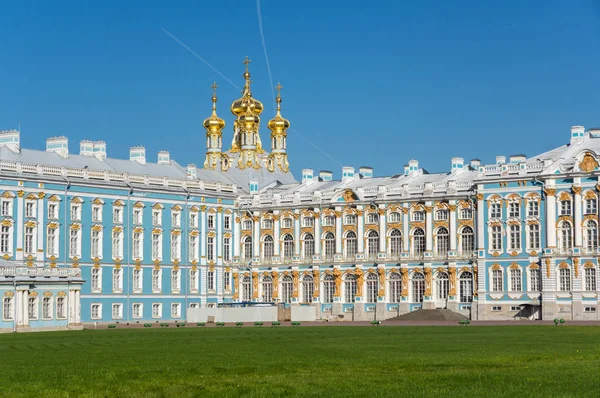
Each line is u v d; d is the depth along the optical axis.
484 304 179.62
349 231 195.62
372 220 193.62
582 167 172.12
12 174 166.62
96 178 179.00
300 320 177.88
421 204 188.12
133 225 184.12
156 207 187.88
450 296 183.38
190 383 68.00
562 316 172.12
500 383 65.19
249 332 129.62
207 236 196.75
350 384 66.38
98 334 130.62
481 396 60.34
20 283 147.88
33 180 169.50
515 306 177.00
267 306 172.75
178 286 190.75
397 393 62.03
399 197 189.88
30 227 169.12
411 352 89.00
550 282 173.50
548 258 173.50
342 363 79.12
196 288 193.75
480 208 181.12
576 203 171.88
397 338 110.75
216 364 79.12
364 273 192.62
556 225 174.25
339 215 196.00
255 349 94.81
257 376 71.50
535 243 176.38
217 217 198.88
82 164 184.12
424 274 186.25
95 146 190.38
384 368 75.56
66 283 154.75
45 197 171.38
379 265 190.38
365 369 75.00
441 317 177.75
